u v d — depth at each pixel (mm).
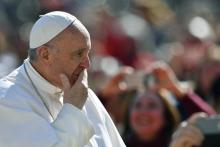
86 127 10547
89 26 31078
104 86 18250
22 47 29172
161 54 29844
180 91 16891
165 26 33500
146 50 30984
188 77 24422
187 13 35312
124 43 29531
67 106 10578
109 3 34625
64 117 10516
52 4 32188
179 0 37938
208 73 21281
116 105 17391
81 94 10656
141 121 16125
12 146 10555
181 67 24688
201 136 12688
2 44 25984
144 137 16156
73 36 10648
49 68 10781
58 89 10938
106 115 11469
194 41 28625
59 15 10789
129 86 17250
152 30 32938
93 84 21172
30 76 10922
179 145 12711
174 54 25000
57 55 10680
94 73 21797
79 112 10562
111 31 30406
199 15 34844
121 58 28812
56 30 10664
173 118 16094
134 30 31750
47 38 10703
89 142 11031
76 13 32281
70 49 10641
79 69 10727
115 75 17656
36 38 10797
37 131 10594
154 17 33812
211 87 21094
